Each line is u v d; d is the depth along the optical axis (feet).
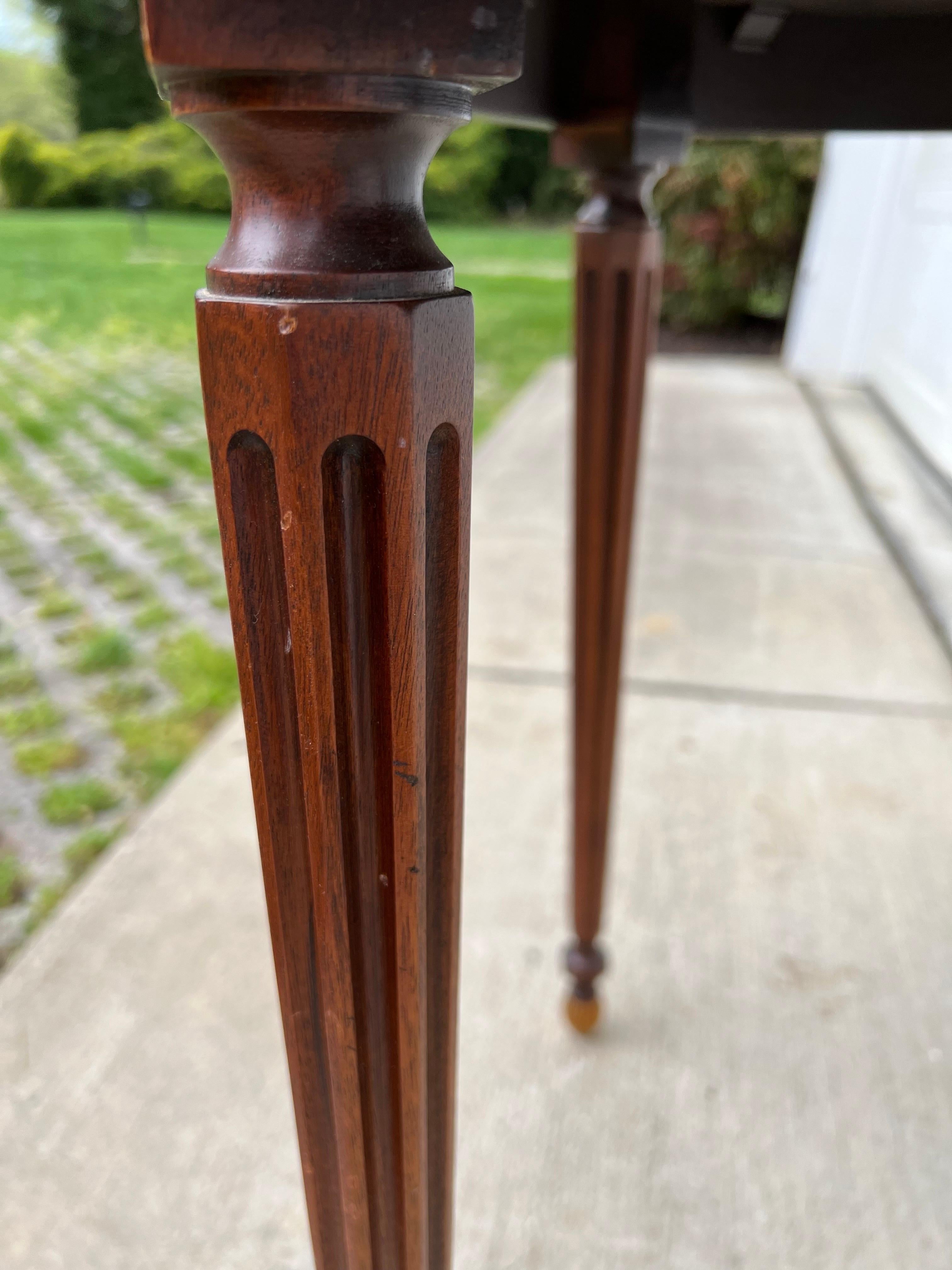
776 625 6.80
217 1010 3.50
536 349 16.78
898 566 7.88
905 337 11.42
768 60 2.28
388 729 1.11
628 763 5.11
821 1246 2.73
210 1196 2.86
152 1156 2.98
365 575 1.01
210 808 4.67
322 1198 1.57
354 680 1.07
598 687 2.82
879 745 5.31
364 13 0.78
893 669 6.20
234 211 0.94
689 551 8.13
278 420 0.91
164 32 0.77
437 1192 1.65
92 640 6.67
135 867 4.25
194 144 39.34
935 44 2.21
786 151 16.06
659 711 5.65
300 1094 1.44
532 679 6.04
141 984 3.62
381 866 1.21
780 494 9.62
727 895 4.14
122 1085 3.21
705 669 6.17
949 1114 3.14
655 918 4.00
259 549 1.02
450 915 1.37
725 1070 3.30
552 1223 2.79
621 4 1.97
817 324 14.52
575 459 2.58
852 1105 3.17
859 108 2.35
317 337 0.87
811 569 7.79
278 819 1.20
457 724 1.22
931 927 3.95
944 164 10.35
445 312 0.93
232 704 5.88
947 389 9.18
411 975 1.29
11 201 39.88
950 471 8.66
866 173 13.30
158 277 22.63
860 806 4.76
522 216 42.96
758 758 5.17
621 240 2.29
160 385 13.91
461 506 1.06
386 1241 1.56
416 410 0.92
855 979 3.68
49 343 16.39
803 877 4.25
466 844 4.48
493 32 0.85
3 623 6.91
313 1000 1.34
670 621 6.84
